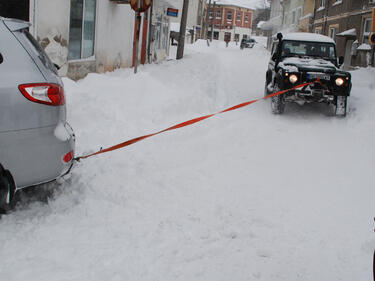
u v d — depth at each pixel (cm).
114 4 1404
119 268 335
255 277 341
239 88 1491
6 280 307
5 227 384
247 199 504
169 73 1692
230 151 715
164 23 2323
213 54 3150
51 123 383
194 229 416
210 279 333
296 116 1042
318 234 420
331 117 1033
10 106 360
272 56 1205
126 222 420
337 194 536
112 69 1457
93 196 475
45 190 475
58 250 355
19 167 371
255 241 400
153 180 542
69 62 1111
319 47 1155
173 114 950
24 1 919
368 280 341
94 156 609
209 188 534
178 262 353
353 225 443
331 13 2848
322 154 721
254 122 956
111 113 834
